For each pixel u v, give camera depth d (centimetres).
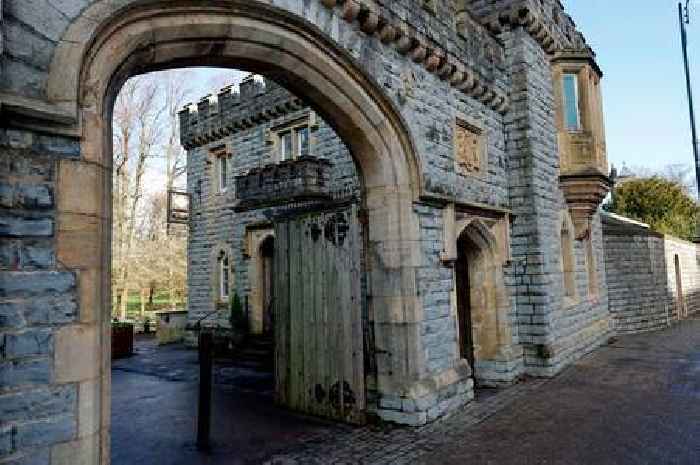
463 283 977
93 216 371
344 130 654
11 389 326
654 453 528
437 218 740
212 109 1479
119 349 1367
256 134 1354
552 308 970
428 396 654
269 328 1299
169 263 2609
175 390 934
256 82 1330
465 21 845
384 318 671
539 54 1062
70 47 363
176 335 1703
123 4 398
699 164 1409
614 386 825
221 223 1444
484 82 885
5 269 331
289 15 516
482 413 698
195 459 564
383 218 676
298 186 1117
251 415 730
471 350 937
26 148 346
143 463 557
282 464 539
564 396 773
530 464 512
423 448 568
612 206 2608
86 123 374
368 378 685
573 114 1144
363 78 614
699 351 1136
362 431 635
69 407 347
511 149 984
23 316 335
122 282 2525
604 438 579
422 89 737
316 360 721
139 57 435
